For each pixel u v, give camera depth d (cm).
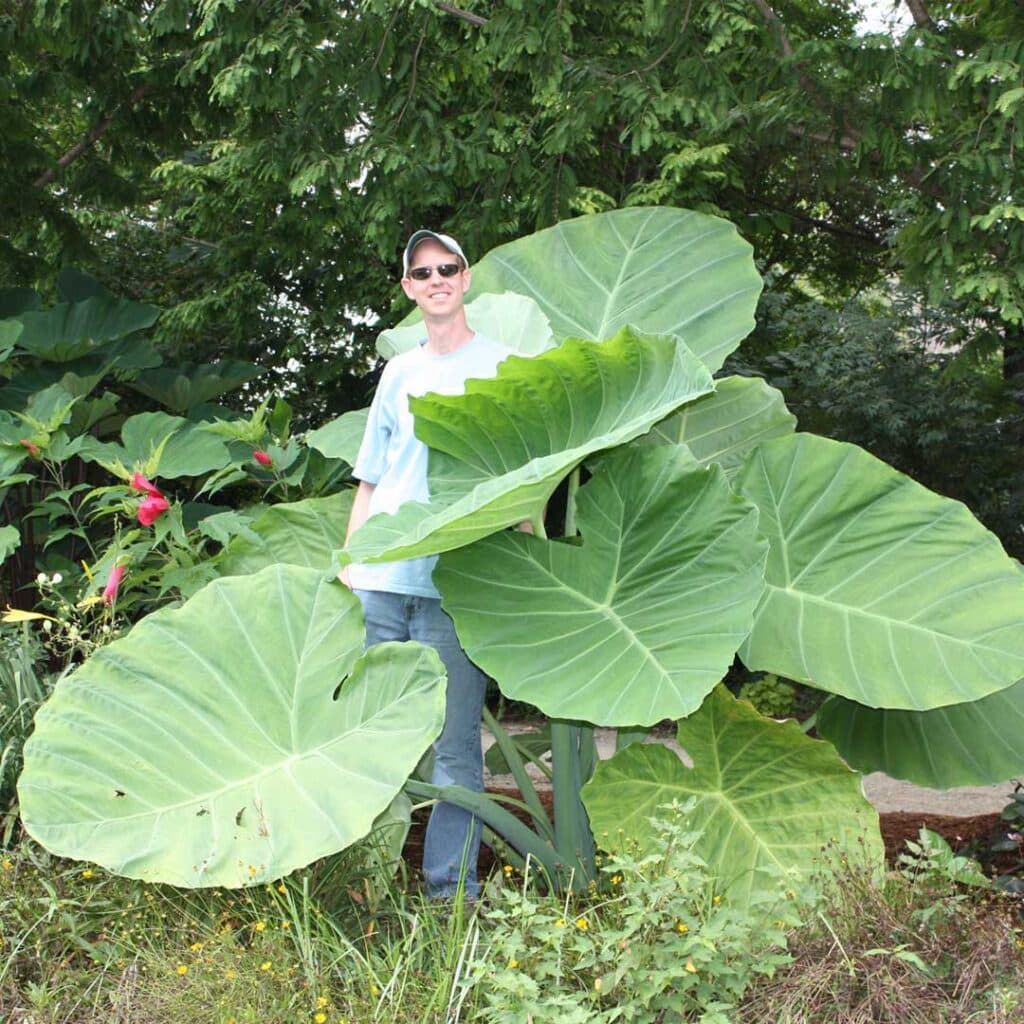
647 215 501
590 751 425
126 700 345
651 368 350
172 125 1016
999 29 616
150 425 550
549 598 354
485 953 294
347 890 341
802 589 376
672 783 359
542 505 355
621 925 302
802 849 348
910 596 366
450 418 353
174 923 326
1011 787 626
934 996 280
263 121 837
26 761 331
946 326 1051
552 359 339
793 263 1217
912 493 379
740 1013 277
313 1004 278
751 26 568
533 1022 263
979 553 367
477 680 383
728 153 790
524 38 611
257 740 343
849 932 297
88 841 319
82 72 966
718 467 357
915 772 400
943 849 343
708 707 350
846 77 564
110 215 1357
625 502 363
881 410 1038
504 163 715
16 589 771
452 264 380
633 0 686
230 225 1155
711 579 349
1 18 848
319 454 574
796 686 1035
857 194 991
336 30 685
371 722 339
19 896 323
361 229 780
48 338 833
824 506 383
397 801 379
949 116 568
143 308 856
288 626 360
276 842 317
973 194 548
